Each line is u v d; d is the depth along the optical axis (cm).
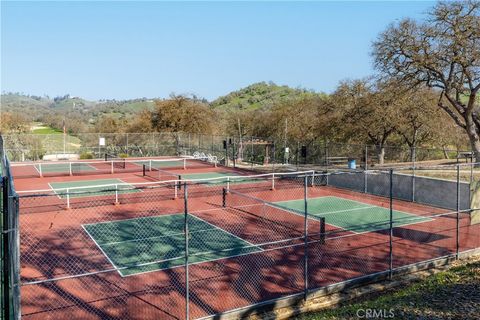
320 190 2292
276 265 1043
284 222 1514
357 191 2267
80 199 1927
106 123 5538
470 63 2400
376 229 1426
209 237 1304
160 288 898
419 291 814
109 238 1283
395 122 3269
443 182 1836
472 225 1459
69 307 804
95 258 1092
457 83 2553
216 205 1816
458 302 721
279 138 4519
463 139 3572
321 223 1195
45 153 3962
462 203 1752
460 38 2336
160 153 4303
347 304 844
